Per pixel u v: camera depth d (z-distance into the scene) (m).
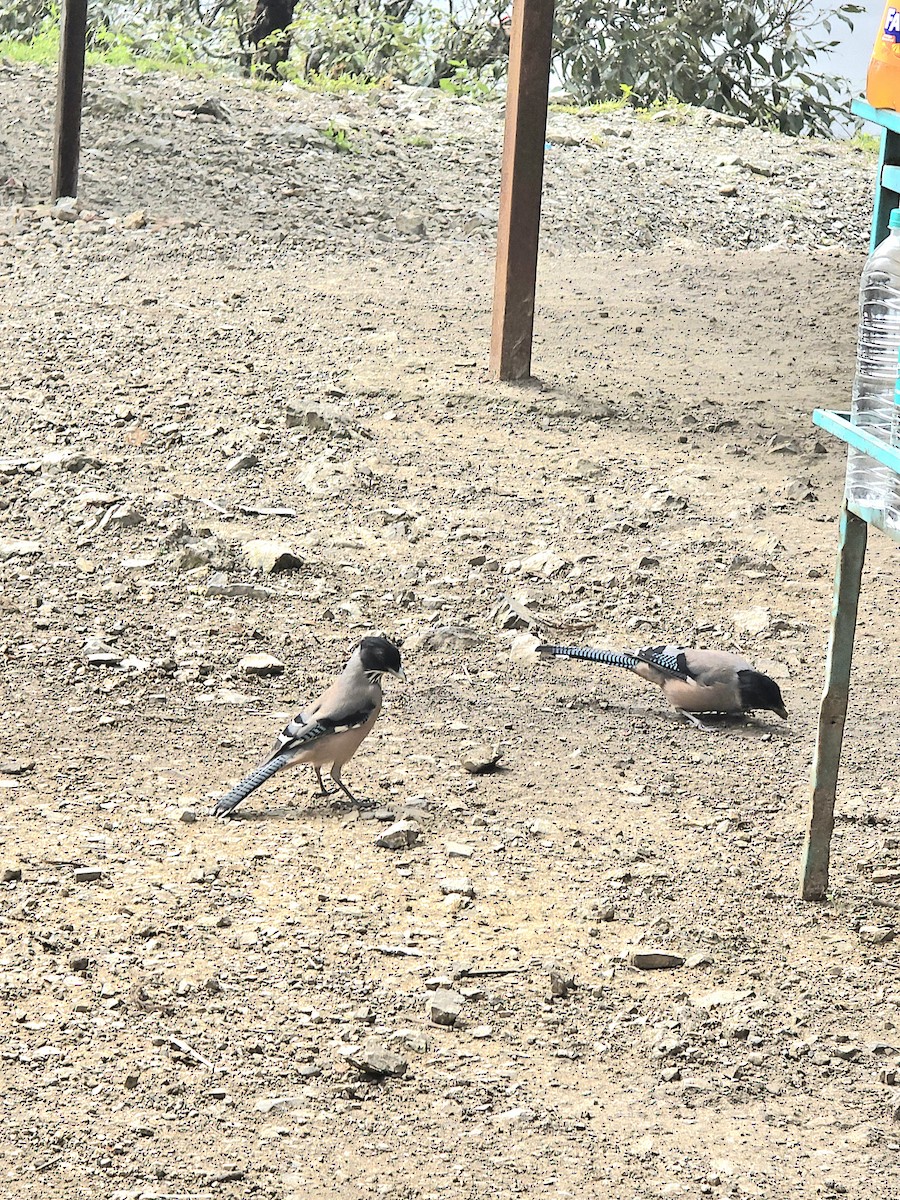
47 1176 5.25
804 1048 6.18
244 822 7.98
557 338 18.09
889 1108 5.83
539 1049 6.14
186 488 12.77
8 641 9.95
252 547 11.47
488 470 13.67
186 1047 5.98
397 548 11.89
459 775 8.63
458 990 6.49
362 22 35.59
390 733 9.16
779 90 36.72
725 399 16.00
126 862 7.45
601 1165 5.43
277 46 35.56
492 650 10.39
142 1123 5.54
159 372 15.59
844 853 7.85
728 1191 5.30
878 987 6.66
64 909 6.97
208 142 25.09
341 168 25.03
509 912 7.18
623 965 6.76
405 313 18.48
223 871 7.41
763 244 24.45
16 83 26.58
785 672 10.15
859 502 6.78
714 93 36.31
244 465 13.27
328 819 8.06
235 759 8.66
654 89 36.34
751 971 6.75
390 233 22.62
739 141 30.20
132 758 8.61
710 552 12.09
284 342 16.89
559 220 24.17
